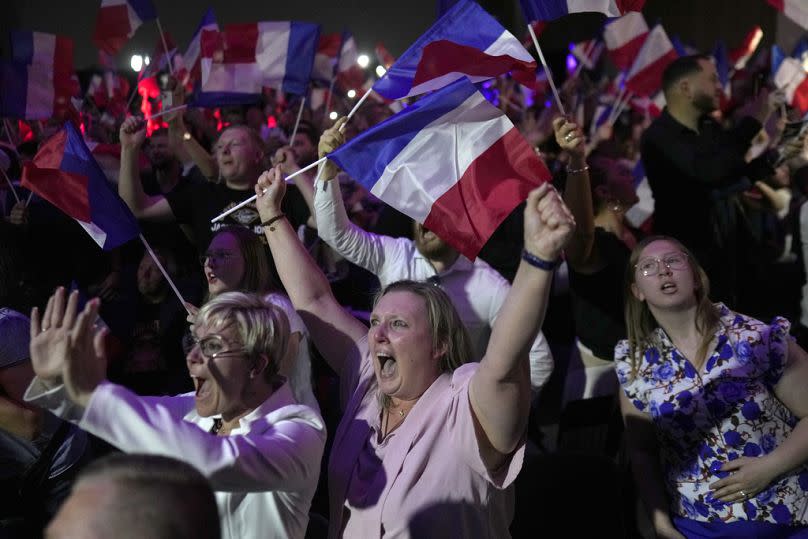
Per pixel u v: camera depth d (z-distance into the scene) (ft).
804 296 17.39
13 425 9.54
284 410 7.57
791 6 15.29
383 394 8.66
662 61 23.50
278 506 7.42
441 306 8.57
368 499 8.04
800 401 10.07
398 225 16.60
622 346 11.00
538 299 6.77
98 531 4.41
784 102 23.36
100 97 30.66
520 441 7.51
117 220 10.64
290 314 11.09
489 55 9.82
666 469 10.59
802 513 9.96
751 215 24.41
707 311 10.46
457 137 8.52
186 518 4.51
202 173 20.58
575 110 33.32
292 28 18.54
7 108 20.29
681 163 17.21
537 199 6.77
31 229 17.31
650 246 10.65
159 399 8.52
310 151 23.65
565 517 10.07
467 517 7.80
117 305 16.47
